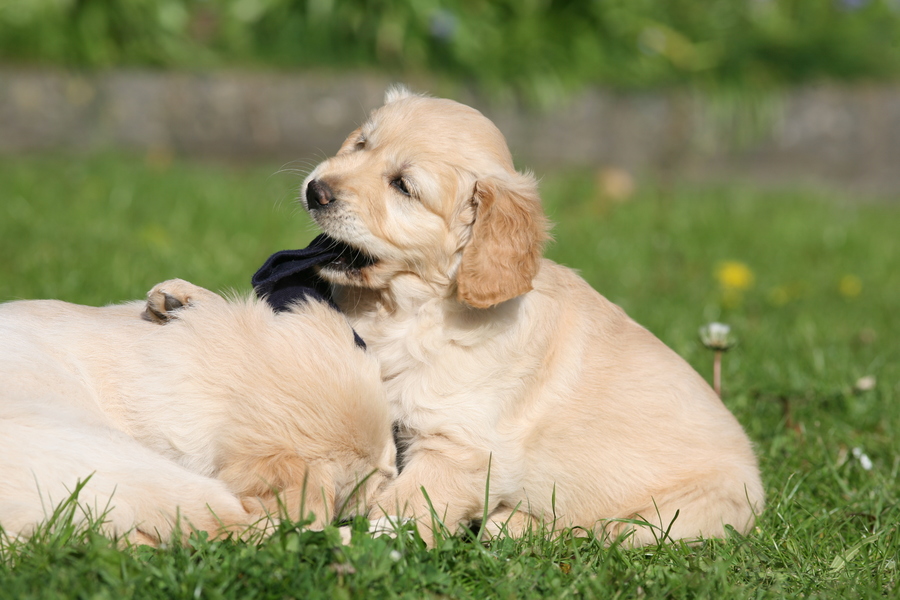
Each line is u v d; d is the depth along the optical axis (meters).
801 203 12.57
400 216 4.44
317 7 13.80
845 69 15.23
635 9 15.08
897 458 4.95
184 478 3.40
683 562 3.58
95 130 12.49
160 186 10.41
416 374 4.34
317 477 3.63
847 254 10.55
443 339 4.35
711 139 14.41
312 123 12.97
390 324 4.51
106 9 12.91
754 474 4.49
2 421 3.17
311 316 3.86
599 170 13.54
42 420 3.24
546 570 3.42
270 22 13.92
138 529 3.26
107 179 10.49
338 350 3.77
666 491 4.37
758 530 4.14
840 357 6.63
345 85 12.97
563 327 4.62
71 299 6.45
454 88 13.54
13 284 6.71
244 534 3.31
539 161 13.86
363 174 4.55
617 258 9.61
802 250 10.63
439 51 13.92
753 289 8.95
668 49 14.77
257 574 2.98
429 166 4.48
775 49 15.12
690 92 14.27
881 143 14.63
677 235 10.78
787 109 14.55
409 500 3.99
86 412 3.49
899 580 3.53
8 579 2.84
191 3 14.10
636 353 4.70
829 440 5.25
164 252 7.96
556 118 13.90
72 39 12.62
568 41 14.46
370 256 4.46
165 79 12.64
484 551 3.48
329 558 3.14
